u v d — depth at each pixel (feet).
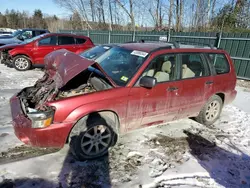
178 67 11.23
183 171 9.08
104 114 9.30
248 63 29.35
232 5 49.67
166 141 11.48
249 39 28.66
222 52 13.83
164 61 10.74
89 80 10.39
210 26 55.57
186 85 11.49
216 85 13.19
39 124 7.95
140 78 9.73
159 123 11.49
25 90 11.28
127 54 10.93
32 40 28.68
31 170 8.43
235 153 10.88
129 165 9.20
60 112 8.18
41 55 28.27
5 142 10.22
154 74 10.39
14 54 27.12
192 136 12.33
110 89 9.16
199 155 10.44
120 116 9.53
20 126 8.30
